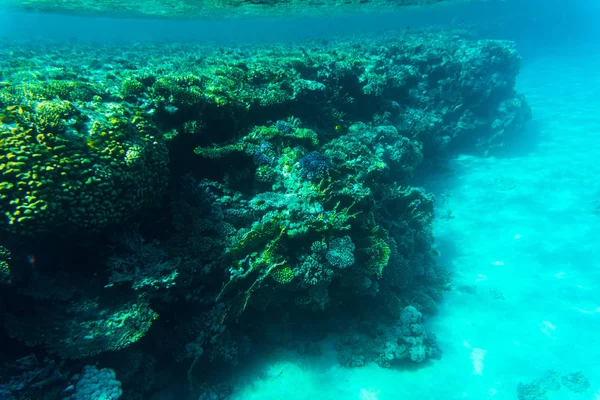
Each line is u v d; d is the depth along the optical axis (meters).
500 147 6.15
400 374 2.50
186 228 2.21
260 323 2.51
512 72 6.40
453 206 4.91
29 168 1.44
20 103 1.65
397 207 3.52
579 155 6.01
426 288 3.35
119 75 3.14
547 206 4.73
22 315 1.58
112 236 1.81
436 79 5.97
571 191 5.00
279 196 2.43
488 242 4.17
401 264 2.99
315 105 3.52
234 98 2.72
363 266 2.39
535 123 7.57
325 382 2.36
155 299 1.95
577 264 3.70
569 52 19.31
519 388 2.49
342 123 3.80
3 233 1.47
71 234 1.61
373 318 2.76
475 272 3.72
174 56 5.80
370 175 2.90
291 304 2.42
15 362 1.50
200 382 2.18
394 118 4.59
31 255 1.60
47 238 1.58
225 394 2.19
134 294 1.79
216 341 2.16
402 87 4.89
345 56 4.54
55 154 1.51
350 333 2.66
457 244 4.18
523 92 10.55
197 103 2.43
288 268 2.05
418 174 5.38
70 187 1.50
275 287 2.17
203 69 3.67
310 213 2.25
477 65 5.91
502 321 3.08
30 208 1.41
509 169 5.72
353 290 2.42
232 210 2.40
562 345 2.85
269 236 2.13
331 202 2.49
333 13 11.55
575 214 4.51
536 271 3.66
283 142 2.80
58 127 1.57
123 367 1.83
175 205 2.24
